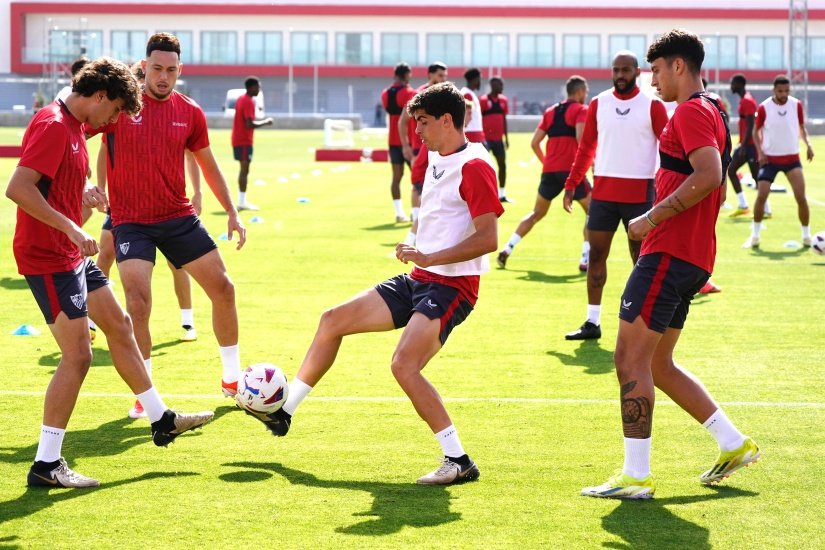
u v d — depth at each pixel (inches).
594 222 355.3
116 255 273.0
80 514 195.3
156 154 267.3
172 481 215.0
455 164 218.2
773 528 189.8
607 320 393.1
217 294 275.1
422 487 212.1
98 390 289.4
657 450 237.8
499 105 819.4
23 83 2763.3
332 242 593.9
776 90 570.3
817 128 2090.3
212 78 2871.6
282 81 2864.2
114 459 230.2
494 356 333.1
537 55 2869.1
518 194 893.2
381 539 183.0
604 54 2859.3
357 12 2837.1
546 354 335.9
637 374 205.9
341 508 199.0
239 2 2834.6
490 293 447.2
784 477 219.0
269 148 1610.5
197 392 287.9
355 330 229.1
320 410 270.2
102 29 2854.3
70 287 213.2
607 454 234.1
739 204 718.5
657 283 204.8
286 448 238.5
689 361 324.5
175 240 273.9
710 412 213.6
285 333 363.9
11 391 286.4
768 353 335.6
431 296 220.2
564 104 494.3
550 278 486.0
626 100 348.2
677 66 207.3
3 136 1737.2
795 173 576.1
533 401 279.3
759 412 267.9
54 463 211.0
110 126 262.1
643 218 202.7
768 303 423.5
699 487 213.2
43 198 203.6
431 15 2844.5
